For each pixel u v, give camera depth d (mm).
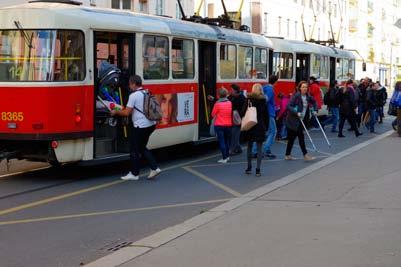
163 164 13320
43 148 10688
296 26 52438
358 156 13992
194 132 14266
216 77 15266
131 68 11875
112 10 11734
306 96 13555
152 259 6023
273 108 14062
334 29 63969
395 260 5738
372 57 77562
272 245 6406
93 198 9531
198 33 14336
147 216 8281
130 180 11156
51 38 10422
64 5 10906
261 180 11094
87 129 10812
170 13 30016
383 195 9031
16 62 10531
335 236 6680
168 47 13047
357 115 21969
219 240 6680
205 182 10938
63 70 10500
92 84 10883
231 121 13586
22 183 10852
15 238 7180
